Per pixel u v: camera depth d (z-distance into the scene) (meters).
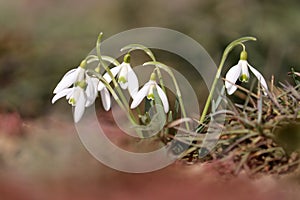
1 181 0.63
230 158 0.71
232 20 1.62
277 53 1.59
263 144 0.72
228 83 0.77
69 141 0.74
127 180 0.65
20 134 0.76
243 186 0.65
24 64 1.50
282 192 0.65
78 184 0.63
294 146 0.72
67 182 0.64
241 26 1.62
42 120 0.89
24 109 1.18
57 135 0.75
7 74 1.46
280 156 0.71
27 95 1.38
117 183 0.64
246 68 0.77
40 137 0.74
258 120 0.73
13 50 1.54
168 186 0.64
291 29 1.62
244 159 0.70
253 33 1.61
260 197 0.64
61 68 1.51
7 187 0.62
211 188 0.64
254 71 0.77
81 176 0.65
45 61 1.51
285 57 1.60
